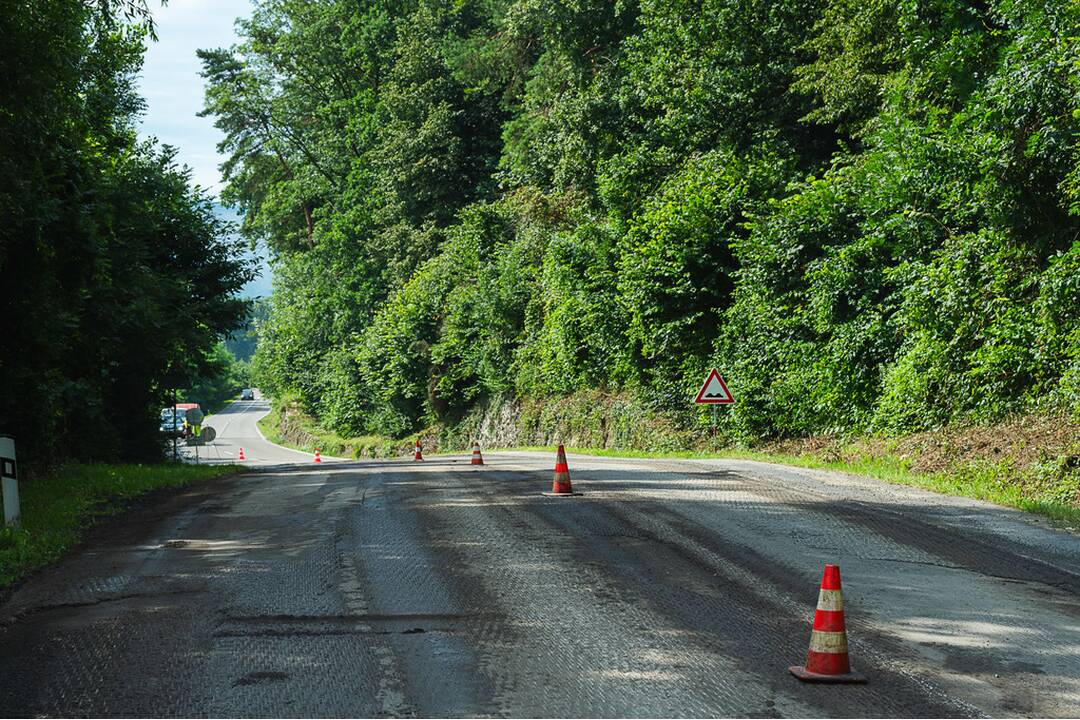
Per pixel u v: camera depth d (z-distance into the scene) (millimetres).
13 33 13906
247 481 20266
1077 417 17078
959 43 22016
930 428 21047
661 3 38188
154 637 6988
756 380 28109
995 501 13297
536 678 5980
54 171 19266
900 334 23234
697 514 12336
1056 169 17750
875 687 5777
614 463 22641
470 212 55438
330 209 74938
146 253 29953
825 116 30453
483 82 57719
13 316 19906
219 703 5574
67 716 5383
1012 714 5328
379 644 6742
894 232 22750
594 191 44375
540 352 45219
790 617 7383
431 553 10086
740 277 29734
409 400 61844
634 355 35938
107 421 31281
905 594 8070
